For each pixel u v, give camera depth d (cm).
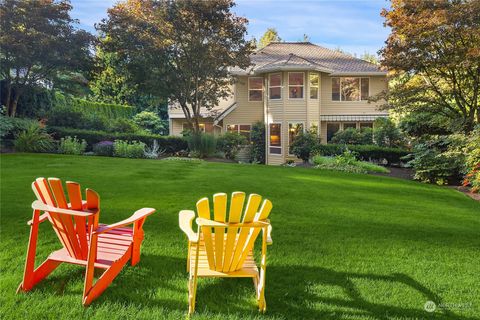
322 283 360
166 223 538
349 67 2403
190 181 948
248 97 2419
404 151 1748
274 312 304
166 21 1855
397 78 1609
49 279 348
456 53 1318
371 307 316
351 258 428
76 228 325
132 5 1950
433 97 1480
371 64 2477
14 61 1630
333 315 301
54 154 1498
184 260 405
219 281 359
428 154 1337
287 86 2219
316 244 474
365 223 587
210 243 312
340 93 2373
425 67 1402
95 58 1923
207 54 1870
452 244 494
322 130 2388
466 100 1455
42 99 1947
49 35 1683
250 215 302
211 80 2039
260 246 456
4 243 432
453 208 782
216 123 2336
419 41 1330
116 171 1090
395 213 677
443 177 1288
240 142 2077
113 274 337
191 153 1875
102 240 384
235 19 1950
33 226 325
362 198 818
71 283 341
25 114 1838
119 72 2028
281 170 1306
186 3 1797
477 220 662
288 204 709
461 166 1245
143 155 1747
